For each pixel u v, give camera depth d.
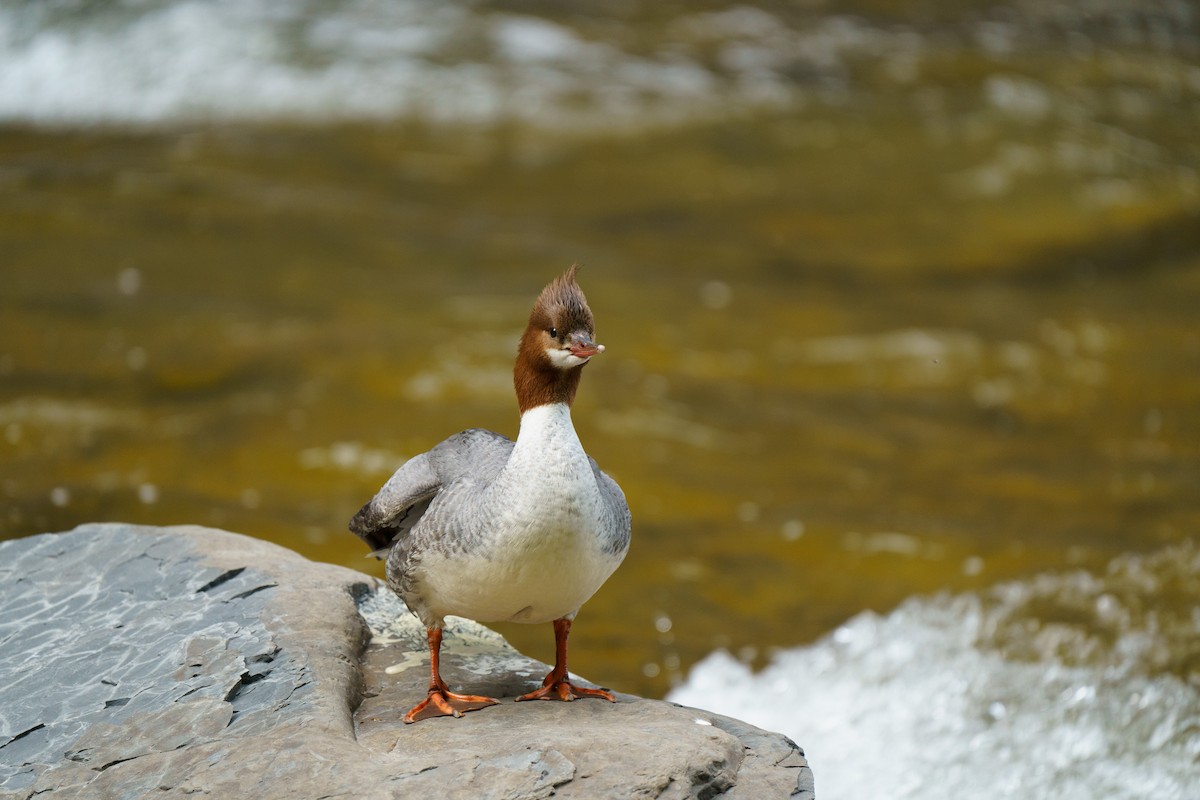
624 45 26.88
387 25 26.08
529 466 5.23
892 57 27.36
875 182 22.44
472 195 21.42
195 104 23.20
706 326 17.47
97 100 22.94
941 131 24.16
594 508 5.31
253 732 5.15
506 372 14.88
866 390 15.88
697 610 10.16
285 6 25.98
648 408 14.71
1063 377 16.55
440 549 5.40
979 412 15.38
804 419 14.82
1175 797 7.48
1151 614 9.70
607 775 4.85
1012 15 29.75
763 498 12.55
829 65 26.86
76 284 16.19
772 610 10.20
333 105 23.70
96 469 11.86
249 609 6.12
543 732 5.23
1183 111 25.55
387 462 12.43
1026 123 24.53
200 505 11.27
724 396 15.34
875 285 19.39
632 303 17.97
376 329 15.87
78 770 4.99
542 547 5.20
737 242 20.52
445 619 6.80
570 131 23.67
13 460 11.85
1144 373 16.77
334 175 21.58
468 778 4.82
